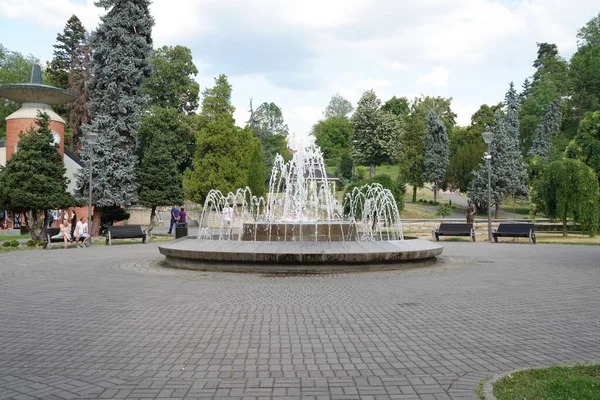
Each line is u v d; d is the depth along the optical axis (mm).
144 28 27359
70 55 52656
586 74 61062
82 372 4598
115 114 26859
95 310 7488
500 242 21938
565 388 3855
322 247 11906
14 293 9039
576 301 8023
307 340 5715
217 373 4539
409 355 5105
